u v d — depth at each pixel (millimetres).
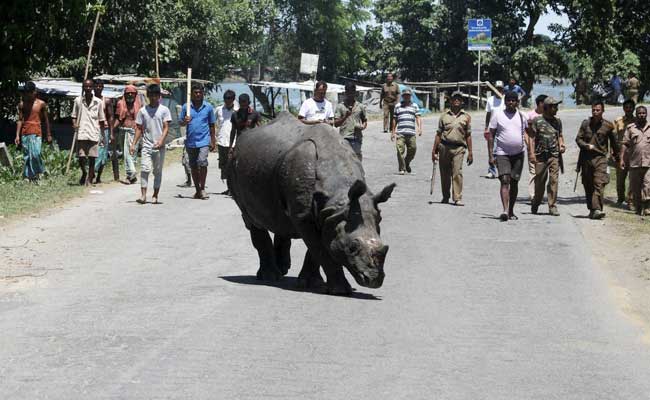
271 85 87562
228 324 18125
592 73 110625
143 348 16375
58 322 18281
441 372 15344
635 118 41062
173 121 63125
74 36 63906
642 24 44000
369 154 56219
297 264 25562
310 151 20797
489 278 23781
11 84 49000
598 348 17344
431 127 77188
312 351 16328
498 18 114938
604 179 35062
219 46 86062
